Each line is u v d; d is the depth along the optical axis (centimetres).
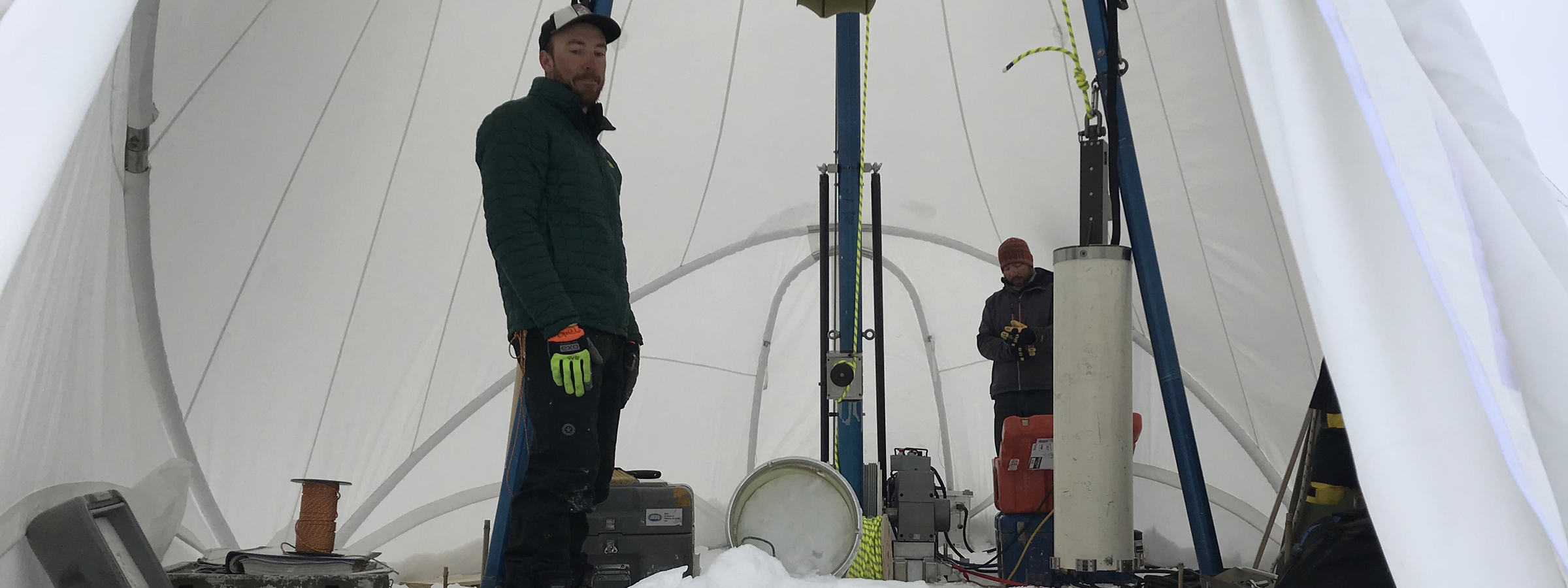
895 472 434
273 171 430
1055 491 334
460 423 560
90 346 284
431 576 520
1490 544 169
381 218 485
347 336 494
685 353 663
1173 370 423
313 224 456
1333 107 193
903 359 707
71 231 235
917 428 700
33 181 151
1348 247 187
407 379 530
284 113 420
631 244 633
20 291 193
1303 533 371
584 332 287
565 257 290
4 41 152
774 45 586
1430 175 176
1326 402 378
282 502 483
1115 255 334
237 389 457
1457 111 193
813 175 656
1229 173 489
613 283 302
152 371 397
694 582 258
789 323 688
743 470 666
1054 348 340
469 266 526
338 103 439
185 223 405
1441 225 174
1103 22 418
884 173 668
